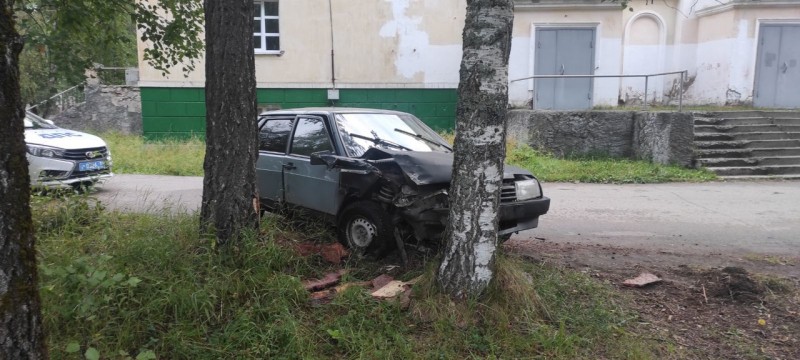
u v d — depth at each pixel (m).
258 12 16.78
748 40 15.55
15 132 2.20
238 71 4.60
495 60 3.90
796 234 7.03
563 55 16.36
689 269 5.41
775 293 4.77
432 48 17.06
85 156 9.09
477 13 3.89
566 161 13.28
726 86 15.91
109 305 3.77
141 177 11.77
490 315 3.95
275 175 6.18
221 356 3.53
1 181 2.15
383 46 16.97
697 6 16.95
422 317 4.00
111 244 4.71
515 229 5.31
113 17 6.49
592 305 4.46
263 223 5.30
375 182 5.12
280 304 4.03
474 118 3.96
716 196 9.77
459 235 4.06
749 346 3.90
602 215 8.20
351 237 5.48
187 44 6.96
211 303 3.87
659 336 4.04
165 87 16.50
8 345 2.17
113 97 18.55
